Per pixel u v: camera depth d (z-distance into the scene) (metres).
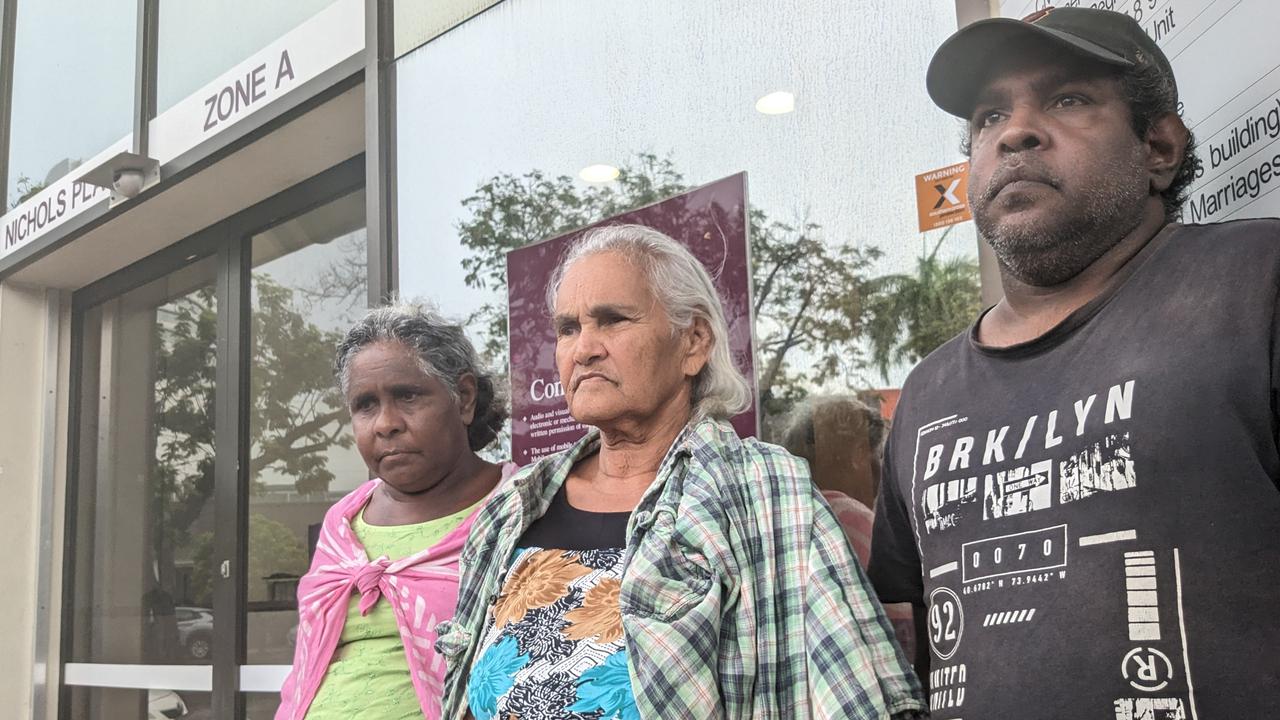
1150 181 1.12
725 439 1.40
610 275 1.44
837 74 1.95
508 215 2.56
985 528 1.07
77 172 4.11
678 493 1.33
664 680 1.14
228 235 3.94
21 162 4.58
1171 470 0.94
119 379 4.50
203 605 3.84
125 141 3.86
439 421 1.96
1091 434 1.00
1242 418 0.92
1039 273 1.10
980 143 1.15
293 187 3.67
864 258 1.86
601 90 2.41
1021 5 1.48
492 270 2.56
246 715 3.58
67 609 4.57
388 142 2.87
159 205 3.80
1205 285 0.99
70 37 4.32
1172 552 0.93
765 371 1.96
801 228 1.96
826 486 1.85
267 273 3.78
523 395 2.38
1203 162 1.19
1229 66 1.14
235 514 3.70
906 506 1.24
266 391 3.70
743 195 2.04
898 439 1.28
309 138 3.27
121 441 4.43
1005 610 1.03
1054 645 0.98
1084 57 1.08
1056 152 1.08
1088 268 1.10
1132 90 1.09
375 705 1.77
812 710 1.17
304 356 3.57
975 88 1.16
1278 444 0.92
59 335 4.76
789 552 1.25
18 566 4.60
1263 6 1.09
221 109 3.40
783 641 1.21
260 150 3.35
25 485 4.67
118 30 3.99
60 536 4.65
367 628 1.85
